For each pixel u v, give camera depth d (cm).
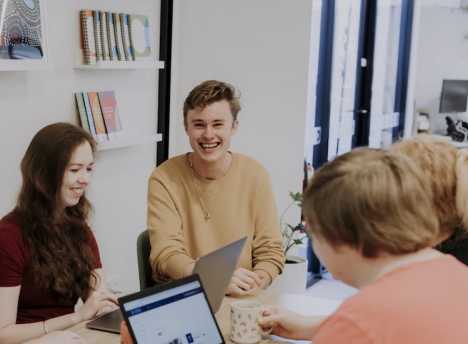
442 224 118
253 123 416
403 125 679
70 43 322
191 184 250
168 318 155
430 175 117
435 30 672
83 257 223
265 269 244
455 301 102
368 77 575
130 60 351
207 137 239
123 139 348
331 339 103
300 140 411
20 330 202
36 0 289
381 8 582
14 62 275
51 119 315
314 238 112
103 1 342
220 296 201
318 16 493
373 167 106
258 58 409
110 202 363
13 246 209
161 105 399
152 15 386
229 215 250
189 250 250
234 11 407
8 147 294
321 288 494
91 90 341
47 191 213
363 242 105
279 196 420
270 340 185
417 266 107
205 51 414
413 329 99
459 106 673
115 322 198
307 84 406
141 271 248
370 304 103
